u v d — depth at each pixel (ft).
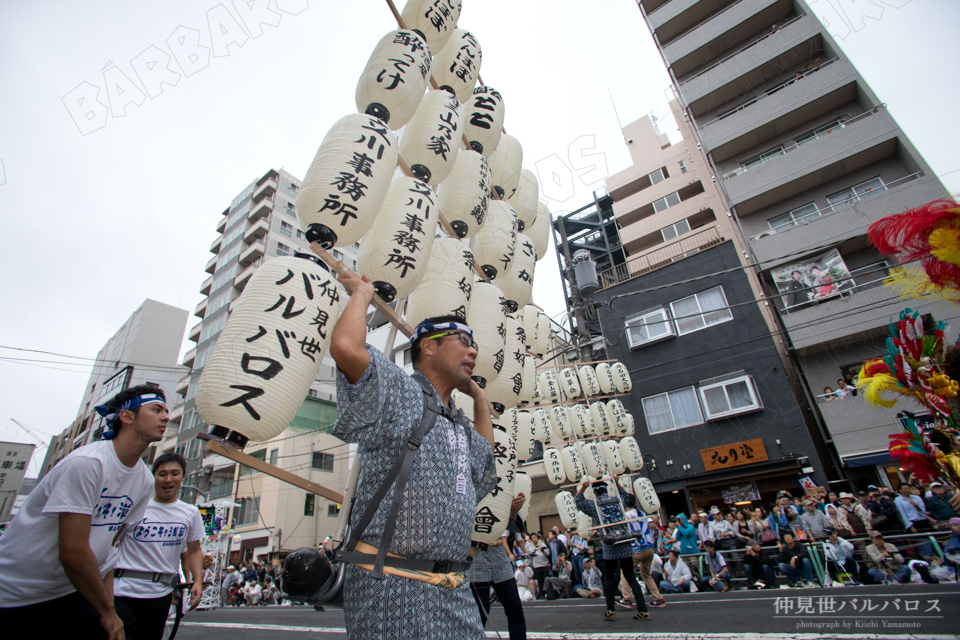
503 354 14.66
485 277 16.96
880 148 43.32
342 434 4.53
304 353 8.66
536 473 53.62
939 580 19.36
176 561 10.01
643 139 76.33
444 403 5.38
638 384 49.44
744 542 26.94
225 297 96.53
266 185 107.04
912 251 8.92
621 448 35.88
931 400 9.78
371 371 4.38
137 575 9.27
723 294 47.98
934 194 39.37
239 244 103.96
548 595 28.78
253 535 66.18
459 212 15.07
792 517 26.30
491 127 17.31
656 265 57.82
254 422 7.98
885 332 39.01
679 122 69.51
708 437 44.50
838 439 37.42
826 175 45.91
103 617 6.57
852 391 38.04
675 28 61.00
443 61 17.03
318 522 68.28
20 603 6.49
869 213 41.50
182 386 97.04
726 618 14.37
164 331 110.93
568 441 35.29
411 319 13.30
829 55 49.26
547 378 36.91
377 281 11.69
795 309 42.93
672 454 45.57
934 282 9.02
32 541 6.49
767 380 43.24
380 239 11.84
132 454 7.58
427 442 4.58
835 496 29.27
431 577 4.16
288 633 18.31
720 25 55.36
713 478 43.09
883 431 36.04
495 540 11.93
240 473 73.31
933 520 22.15
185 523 10.22
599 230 82.02
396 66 13.10
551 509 52.65
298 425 70.79
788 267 43.83
